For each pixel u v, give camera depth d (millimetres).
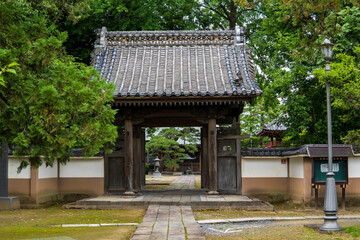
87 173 16344
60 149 6645
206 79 15477
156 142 42031
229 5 26312
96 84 7105
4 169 13734
